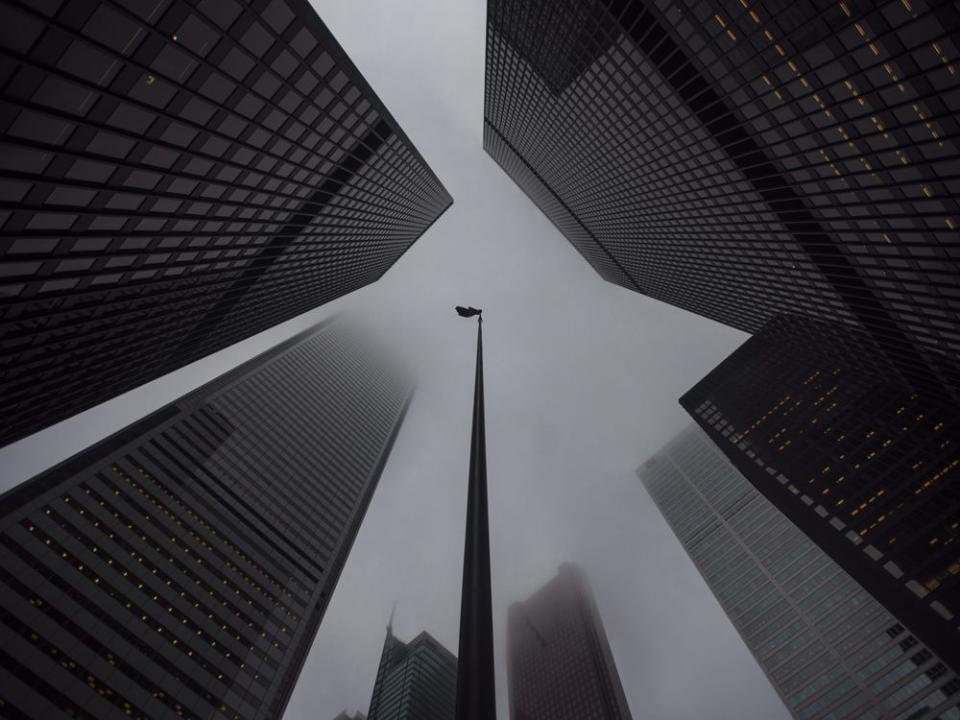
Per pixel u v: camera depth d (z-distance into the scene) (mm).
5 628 69625
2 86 23484
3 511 80188
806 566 161000
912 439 90750
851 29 38938
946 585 70250
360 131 57625
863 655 126312
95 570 83125
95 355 55469
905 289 61312
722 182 69000
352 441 175125
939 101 38094
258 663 92438
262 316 92188
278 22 34750
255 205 50844
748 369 130125
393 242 124625
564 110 95500
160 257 45125
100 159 31062
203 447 122000
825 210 58438
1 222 28938
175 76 31203
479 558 7871
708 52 52781
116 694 73250
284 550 116812
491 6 91938
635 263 140125
